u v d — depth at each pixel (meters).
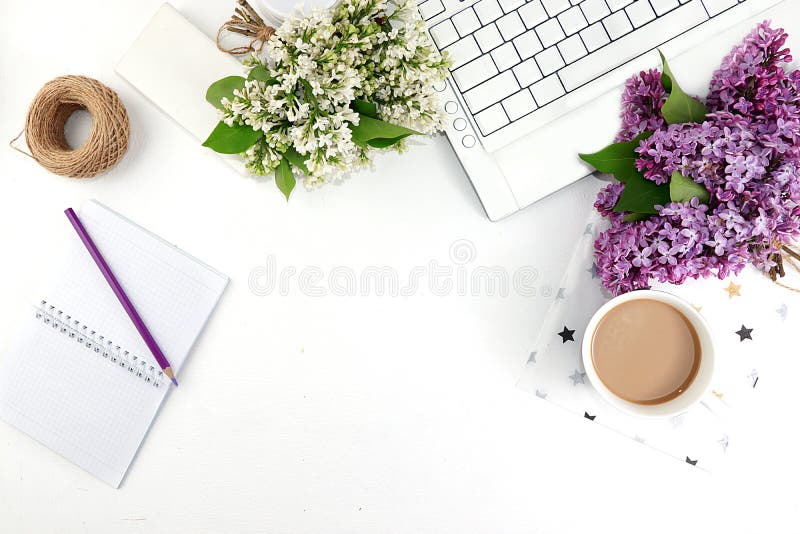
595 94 0.65
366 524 0.71
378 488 0.71
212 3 0.69
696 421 0.65
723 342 0.65
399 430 0.71
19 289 0.71
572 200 0.70
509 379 0.71
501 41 0.65
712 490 0.70
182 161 0.70
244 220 0.71
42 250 0.71
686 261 0.54
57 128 0.68
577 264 0.66
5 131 0.70
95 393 0.70
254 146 0.60
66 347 0.70
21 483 0.71
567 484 0.71
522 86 0.65
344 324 0.71
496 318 0.71
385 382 0.71
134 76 0.66
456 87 0.65
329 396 0.71
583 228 0.70
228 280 0.70
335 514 0.71
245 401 0.71
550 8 0.64
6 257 0.71
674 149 0.57
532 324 0.71
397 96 0.60
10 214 0.71
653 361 0.60
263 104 0.56
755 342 0.65
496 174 0.66
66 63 0.70
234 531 0.71
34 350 0.70
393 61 0.56
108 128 0.64
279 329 0.71
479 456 0.71
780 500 0.69
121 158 0.69
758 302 0.64
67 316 0.70
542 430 0.71
